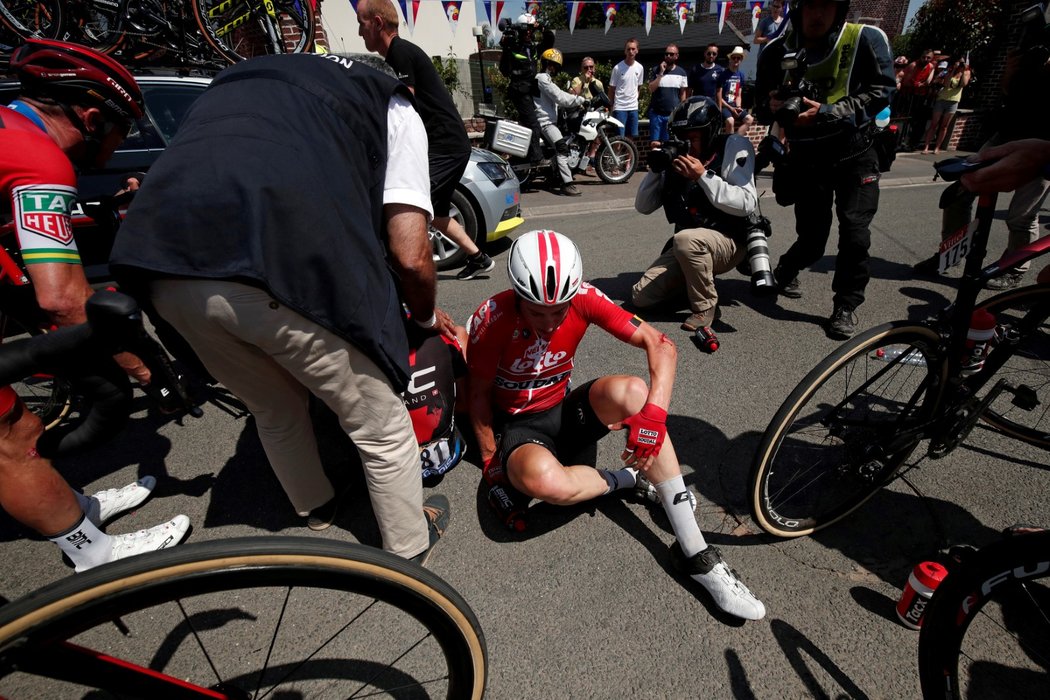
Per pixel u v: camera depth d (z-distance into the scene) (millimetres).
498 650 1579
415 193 1467
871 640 1577
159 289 1188
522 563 1859
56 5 4453
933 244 4969
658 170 3035
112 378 901
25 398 2480
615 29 23281
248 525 2059
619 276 4277
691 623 1641
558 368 1952
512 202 4684
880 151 3010
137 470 2340
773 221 5824
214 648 1601
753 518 1794
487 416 2041
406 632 1644
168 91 3582
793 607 1681
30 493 1533
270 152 1138
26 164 1434
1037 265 4285
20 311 2275
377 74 1409
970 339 1983
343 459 2330
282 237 1138
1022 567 1091
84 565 1732
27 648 741
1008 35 9906
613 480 2008
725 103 8461
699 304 3277
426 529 1782
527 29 6512
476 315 1866
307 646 1604
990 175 1301
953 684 1239
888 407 1962
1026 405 1788
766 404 2682
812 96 2885
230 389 1543
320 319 1220
